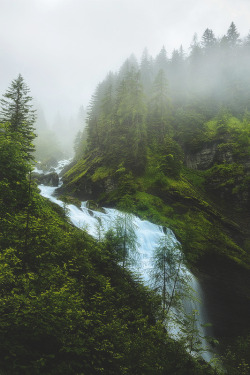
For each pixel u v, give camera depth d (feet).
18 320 16.30
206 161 173.68
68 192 165.48
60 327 17.95
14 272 22.48
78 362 17.04
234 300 92.12
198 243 99.60
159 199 126.00
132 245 52.54
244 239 123.34
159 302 38.73
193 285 82.02
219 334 82.48
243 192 145.07
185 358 23.35
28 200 28.45
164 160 140.26
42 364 13.94
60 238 36.76
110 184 147.13
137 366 19.83
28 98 95.86
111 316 26.18
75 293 25.03
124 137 157.79
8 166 30.60
